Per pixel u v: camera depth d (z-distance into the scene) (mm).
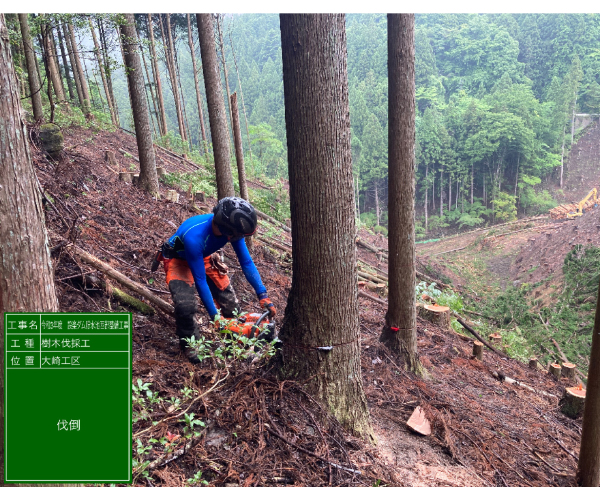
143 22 22797
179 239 3062
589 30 75625
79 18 6891
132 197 7586
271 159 37312
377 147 52469
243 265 3223
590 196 33344
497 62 78875
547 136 58156
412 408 3840
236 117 8023
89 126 14234
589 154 61281
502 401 5148
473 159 52406
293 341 2881
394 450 3070
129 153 13469
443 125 57656
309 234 2709
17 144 1588
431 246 33094
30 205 1644
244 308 5520
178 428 2510
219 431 2562
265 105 67188
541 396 5820
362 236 20750
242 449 2461
